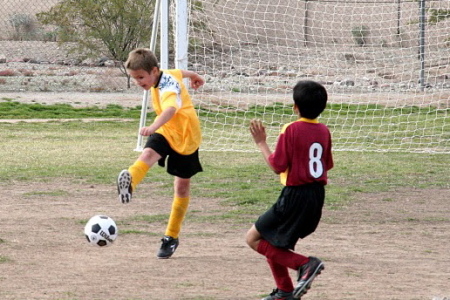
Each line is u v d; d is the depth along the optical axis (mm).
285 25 84188
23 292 16656
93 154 40375
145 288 17172
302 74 76062
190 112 20062
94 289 17000
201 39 66188
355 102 64500
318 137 15375
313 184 15266
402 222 26047
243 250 21531
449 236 24000
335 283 17906
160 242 22438
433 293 17094
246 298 16438
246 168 37000
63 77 76250
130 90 71562
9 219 25328
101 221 19312
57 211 26875
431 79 73250
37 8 96062
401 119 57656
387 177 35125
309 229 15562
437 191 32062
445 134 50938
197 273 18719
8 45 91375
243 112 59812
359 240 23188
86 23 72062
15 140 45156
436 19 73375
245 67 72625
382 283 17984
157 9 40156
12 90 68562
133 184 18828
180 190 20344
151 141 19531
